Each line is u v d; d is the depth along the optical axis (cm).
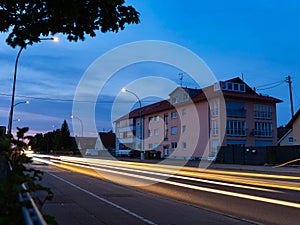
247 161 3428
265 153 3222
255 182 1567
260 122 4769
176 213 830
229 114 4522
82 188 1290
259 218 785
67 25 537
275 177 1847
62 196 1069
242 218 784
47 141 8312
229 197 1100
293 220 765
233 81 4816
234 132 4512
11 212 265
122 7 533
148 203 973
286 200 1039
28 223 211
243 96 4581
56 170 2281
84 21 538
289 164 2969
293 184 1475
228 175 1995
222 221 747
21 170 322
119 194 1146
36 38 558
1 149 339
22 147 342
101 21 539
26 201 268
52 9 507
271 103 4919
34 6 506
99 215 781
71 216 762
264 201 1022
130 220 735
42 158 4441
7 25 530
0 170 413
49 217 289
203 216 800
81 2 494
